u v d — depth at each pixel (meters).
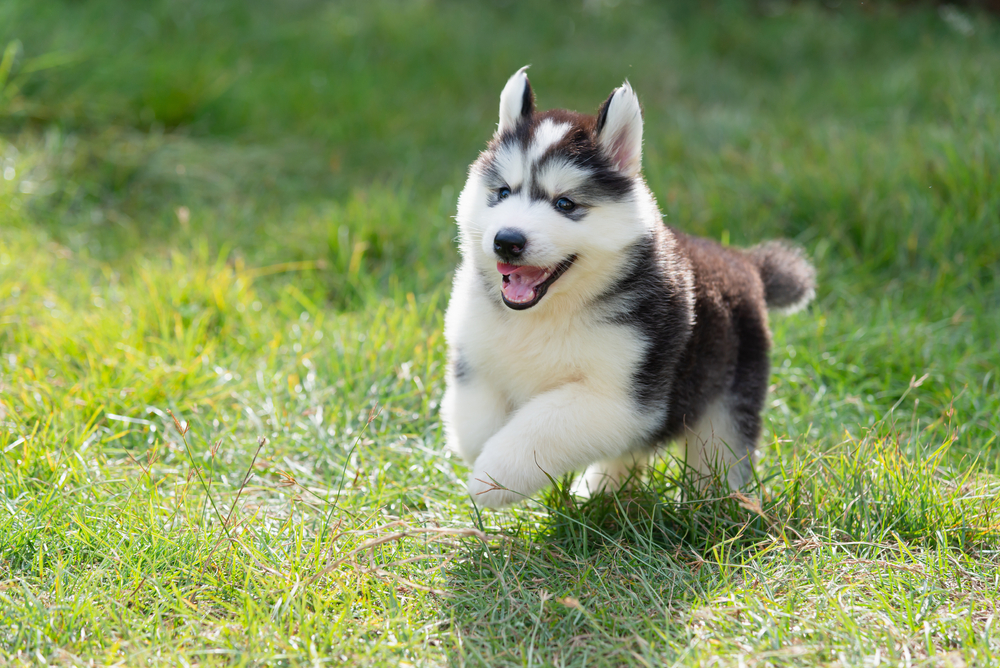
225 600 3.27
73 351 5.02
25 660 2.89
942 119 8.56
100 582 3.28
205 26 10.19
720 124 8.91
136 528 3.57
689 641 3.05
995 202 6.61
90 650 2.95
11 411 4.28
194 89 8.66
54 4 9.26
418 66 10.74
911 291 6.24
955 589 3.38
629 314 3.72
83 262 6.38
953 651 3.01
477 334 3.83
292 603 3.14
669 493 4.20
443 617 3.23
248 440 4.51
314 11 11.42
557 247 3.58
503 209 3.68
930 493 3.86
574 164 3.70
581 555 3.64
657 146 8.72
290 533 3.65
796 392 5.22
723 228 6.90
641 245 3.81
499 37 11.80
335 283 6.36
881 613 3.19
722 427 4.32
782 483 3.99
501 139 3.98
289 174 8.21
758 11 13.79
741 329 4.35
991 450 4.59
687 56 11.99
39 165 7.33
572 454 3.68
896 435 4.23
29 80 8.16
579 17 13.01
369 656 2.95
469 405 3.95
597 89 10.87
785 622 3.14
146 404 4.64
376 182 7.87
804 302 4.98
